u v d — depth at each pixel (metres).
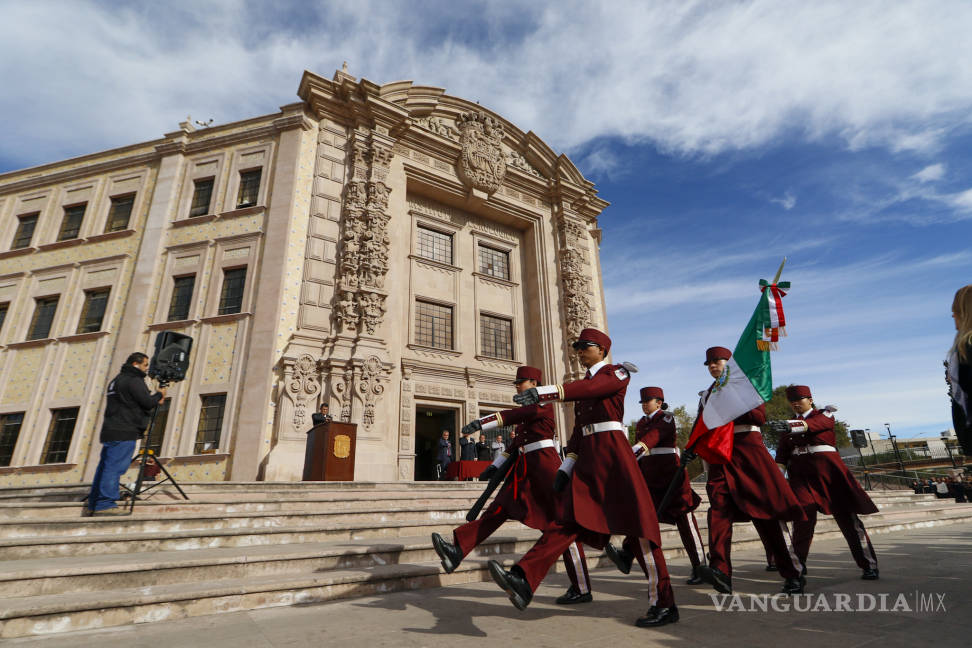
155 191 16.48
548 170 22.20
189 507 6.63
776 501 4.03
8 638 2.88
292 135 16.20
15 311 16.09
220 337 14.18
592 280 22.03
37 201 17.84
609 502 3.15
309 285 14.60
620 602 3.83
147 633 3.00
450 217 19.80
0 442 14.46
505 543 5.62
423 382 16.67
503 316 19.77
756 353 5.27
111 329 15.12
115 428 5.88
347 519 6.50
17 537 4.78
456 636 2.89
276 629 3.06
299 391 13.37
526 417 3.94
